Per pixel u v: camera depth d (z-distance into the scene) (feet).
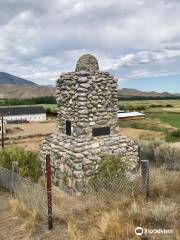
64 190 50.29
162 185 38.73
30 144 146.61
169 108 422.82
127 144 53.88
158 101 629.10
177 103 545.03
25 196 37.37
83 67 52.95
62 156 51.19
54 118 356.59
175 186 39.81
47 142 57.77
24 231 29.01
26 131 218.79
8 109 339.98
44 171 57.06
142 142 80.94
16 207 35.27
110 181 40.11
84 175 48.01
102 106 52.31
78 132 50.60
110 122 53.47
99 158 49.57
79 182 47.24
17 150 56.54
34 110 343.05
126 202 34.53
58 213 31.78
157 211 28.86
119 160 48.70
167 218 27.76
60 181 51.83
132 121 252.01
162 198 35.94
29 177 49.75
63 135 55.06
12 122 302.66
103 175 46.42
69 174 49.26
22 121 304.91
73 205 34.78
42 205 32.68
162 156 62.39
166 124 225.15
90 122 50.98
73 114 51.90
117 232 25.34
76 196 44.09
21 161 53.16
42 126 257.34
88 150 49.16
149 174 39.88
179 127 202.90
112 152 51.47
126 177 40.83
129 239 24.40
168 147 72.49
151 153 66.28
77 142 49.98
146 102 583.58
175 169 55.98
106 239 24.94
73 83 51.37
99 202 34.63
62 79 54.39
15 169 49.06
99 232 26.13
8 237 28.07
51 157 54.90
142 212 29.45
